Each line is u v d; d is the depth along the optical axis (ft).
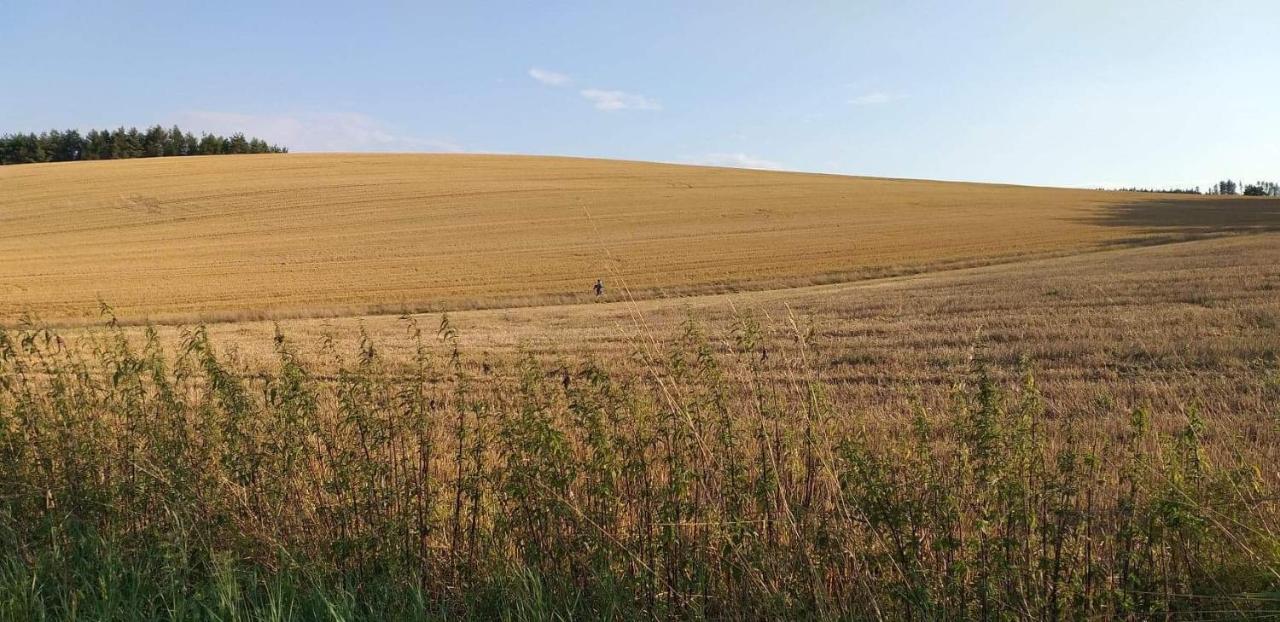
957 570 11.90
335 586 13.42
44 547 15.19
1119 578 12.63
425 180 248.93
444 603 12.95
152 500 16.19
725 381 15.29
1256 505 13.11
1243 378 31.22
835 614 11.87
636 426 15.01
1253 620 11.46
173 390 17.70
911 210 207.31
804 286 113.80
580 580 13.29
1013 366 37.47
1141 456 13.58
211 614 12.32
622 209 203.51
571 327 69.46
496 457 17.38
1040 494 12.64
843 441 13.67
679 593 12.81
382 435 15.67
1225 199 254.47
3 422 17.11
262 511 15.34
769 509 13.26
